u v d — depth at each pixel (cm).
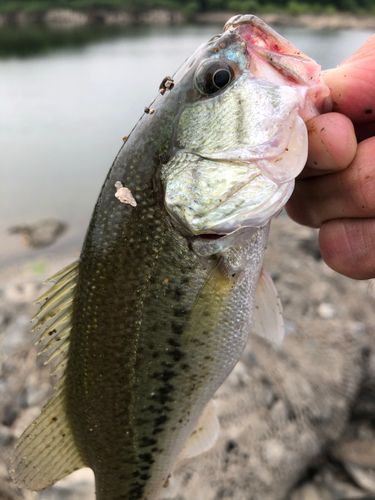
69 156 80
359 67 12
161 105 13
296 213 14
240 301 13
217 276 13
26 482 14
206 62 12
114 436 14
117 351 13
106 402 13
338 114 12
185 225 12
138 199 12
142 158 12
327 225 13
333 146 12
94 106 112
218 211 12
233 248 13
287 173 12
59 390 14
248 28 12
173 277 12
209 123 12
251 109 12
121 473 14
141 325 13
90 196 65
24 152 82
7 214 59
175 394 13
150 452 14
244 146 12
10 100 119
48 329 14
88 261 13
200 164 12
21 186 67
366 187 12
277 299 15
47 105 115
